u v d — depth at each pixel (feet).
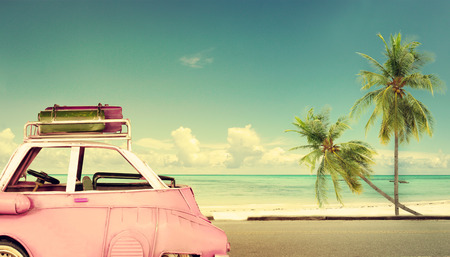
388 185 450.30
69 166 13.19
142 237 12.39
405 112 66.44
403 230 37.09
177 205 13.32
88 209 12.46
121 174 15.79
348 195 272.72
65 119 13.67
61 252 12.05
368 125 68.80
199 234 13.12
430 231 36.19
